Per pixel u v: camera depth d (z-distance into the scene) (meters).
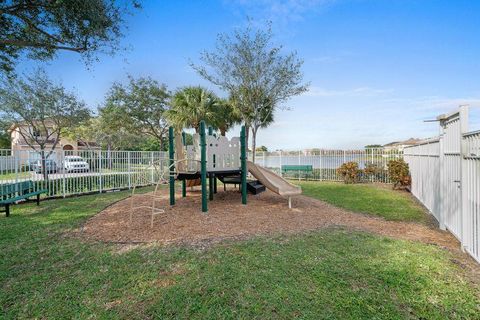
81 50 6.85
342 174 13.34
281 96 13.99
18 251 3.82
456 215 4.19
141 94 19.73
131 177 12.05
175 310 2.32
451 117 4.40
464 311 2.24
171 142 7.02
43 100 13.55
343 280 2.75
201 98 17.27
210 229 4.67
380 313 2.21
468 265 3.15
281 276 2.86
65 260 3.48
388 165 10.66
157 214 5.82
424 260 3.22
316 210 6.21
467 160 3.58
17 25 6.42
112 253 3.69
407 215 5.81
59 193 9.05
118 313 2.30
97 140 32.06
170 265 3.23
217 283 2.73
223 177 8.35
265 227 4.77
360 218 5.54
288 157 17.12
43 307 2.42
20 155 8.33
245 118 15.50
